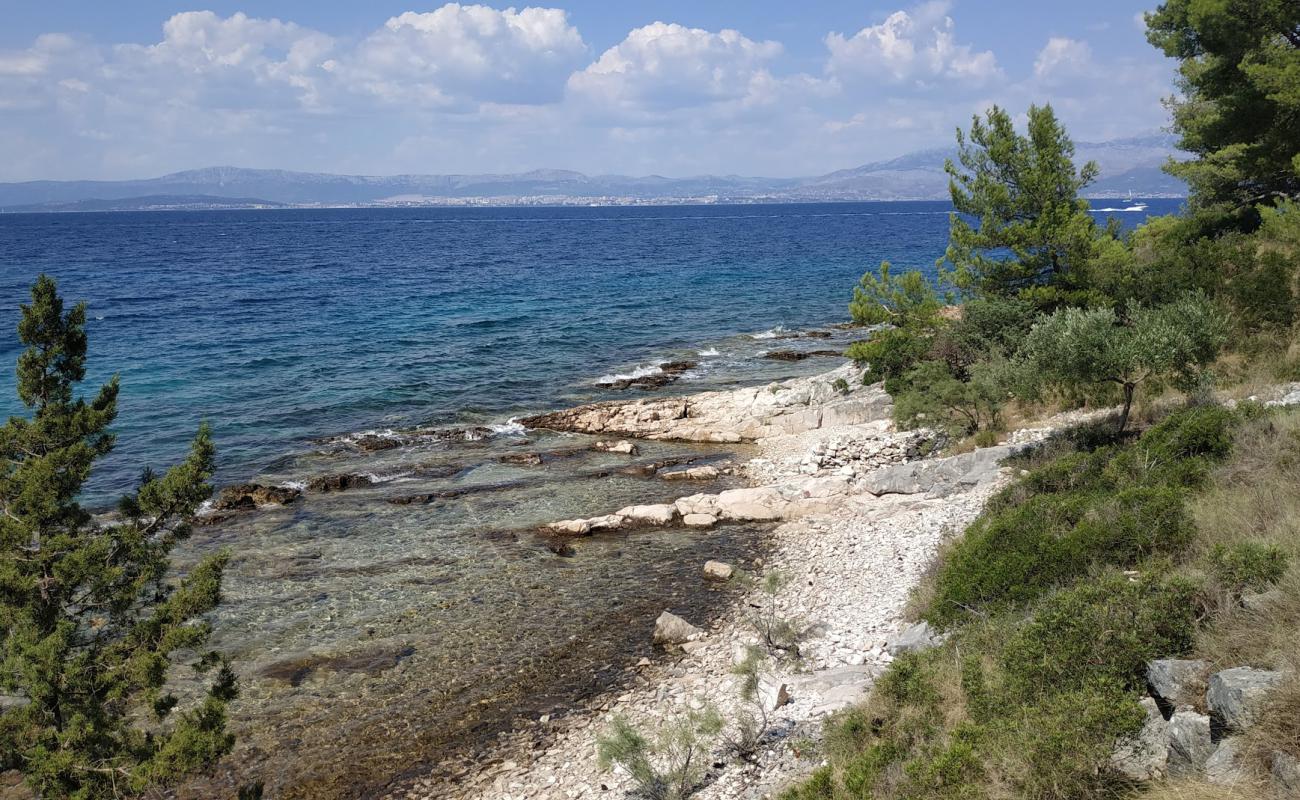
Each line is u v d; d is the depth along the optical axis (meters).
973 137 30.66
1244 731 7.53
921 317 36.06
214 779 13.62
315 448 33.56
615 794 12.51
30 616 10.77
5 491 11.50
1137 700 9.29
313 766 13.93
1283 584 9.75
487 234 188.75
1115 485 17.36
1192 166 37.50
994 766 8.88
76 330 12.38
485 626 18.81
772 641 16.94
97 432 12.29
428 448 33.97
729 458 32.41
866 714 11.84
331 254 128.00
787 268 97.12
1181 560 13.11
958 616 14.41
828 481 27.06
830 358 49.78
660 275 90.94
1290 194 34.06
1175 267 27.56
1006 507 18.88
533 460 32.09
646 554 22.95
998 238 30.09
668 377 45.41
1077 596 10.89
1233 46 31.84
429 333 57.22
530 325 60.34
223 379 44.12
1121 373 20.75
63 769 10.08
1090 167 29.16
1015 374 23.70
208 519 25.66
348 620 19.16
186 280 89.31
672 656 17.14
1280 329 24.77
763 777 11.86
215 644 18.06
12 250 136.62
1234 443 16.77
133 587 11.79
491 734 14.70
